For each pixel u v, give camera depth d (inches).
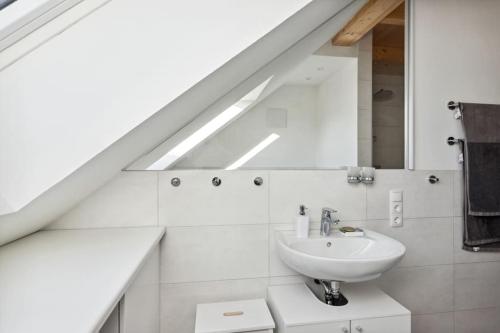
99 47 33.1
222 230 55.5
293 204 57.7
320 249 51.4
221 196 55.6
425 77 63.4
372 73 62.0
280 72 59.6
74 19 32.3
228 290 55.5
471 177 61.6
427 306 62.6
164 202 54.1
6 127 30.2
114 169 46.8
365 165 61.6
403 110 63.2
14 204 30.3
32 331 19.1
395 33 62.5
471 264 64.2
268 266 56.6
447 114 64.1
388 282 61.2
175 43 35.4
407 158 62.6
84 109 32.5
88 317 20.9
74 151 32.0
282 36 46.5
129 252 37.7
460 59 64.8
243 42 37.5
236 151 57.3
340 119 60.9
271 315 49.8
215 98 54.6
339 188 59.3
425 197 62.7
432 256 62.7
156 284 50.3
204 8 36.4
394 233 61.3
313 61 60.2
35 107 31.0
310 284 57.3
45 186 31.2
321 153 60.0
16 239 44.1
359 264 39.3
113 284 27.0
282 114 59.1
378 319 42.8
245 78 55.9
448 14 64.4
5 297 24.3
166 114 39.6
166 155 54.7
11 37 30.0
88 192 48.0
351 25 60.9
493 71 65.1
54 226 51.1
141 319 38.4
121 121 33.5
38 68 31.2
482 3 65.4
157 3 35.0
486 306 64.6
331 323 41.7
